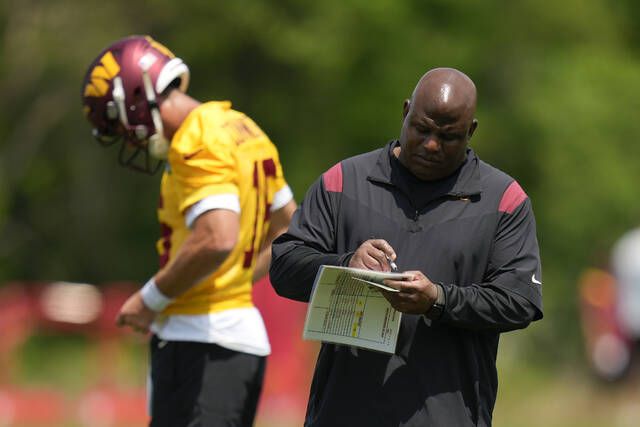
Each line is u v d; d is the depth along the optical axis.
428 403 16.48
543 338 90.38
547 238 92.50
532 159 91.19
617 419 50.41
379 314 16.41
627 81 91.94
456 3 86.38
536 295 16.56
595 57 92.19
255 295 50.81
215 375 21.11
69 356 69.94
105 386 54.09
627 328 66.06
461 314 16.06
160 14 86.38
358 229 16.81
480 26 87.44
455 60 85.44
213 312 21.16
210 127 20.78
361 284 16.34
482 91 89.81
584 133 89.06
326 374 17.05
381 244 16.16
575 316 91.19
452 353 16.66
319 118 88.00
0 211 90.12
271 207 21.94
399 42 84.31
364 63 85.38
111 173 92.75
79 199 93.81
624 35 101.50
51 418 48.94
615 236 90.56
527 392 62.00
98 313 60.94
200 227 20.44
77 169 92.19
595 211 90.00
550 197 90.88
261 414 51.66
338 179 17.12
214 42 86.19
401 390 16.53
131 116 21.19
